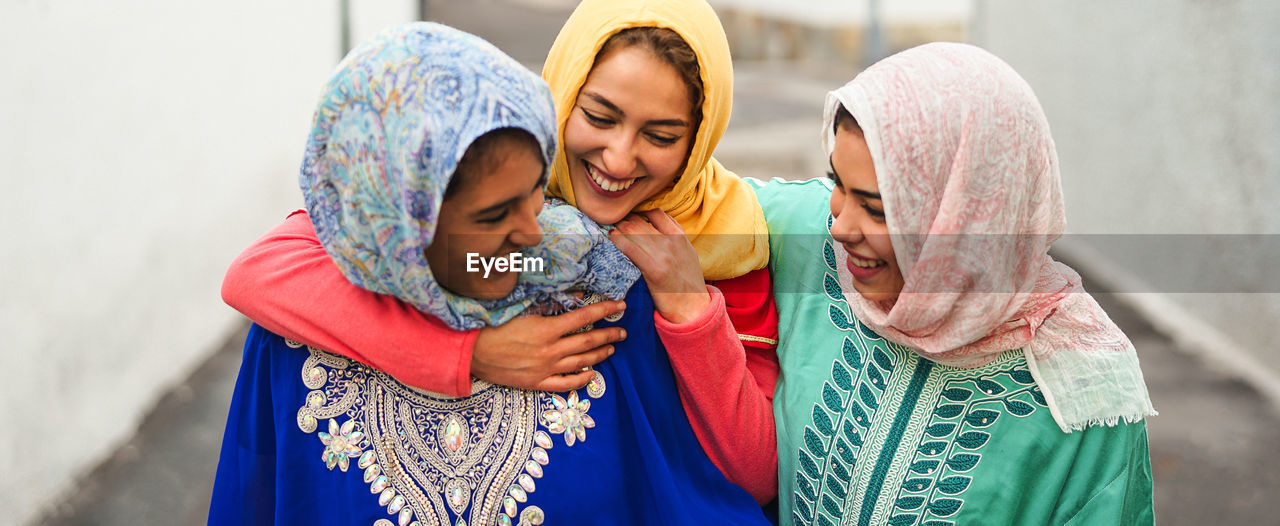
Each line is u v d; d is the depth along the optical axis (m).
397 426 1.24
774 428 1.43
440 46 1.08
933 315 1.21
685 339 1.30
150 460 3.26
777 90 12.28
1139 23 5.03
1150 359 4.11
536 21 12.55
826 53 15.83
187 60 4.26
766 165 7.57
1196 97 4.51
